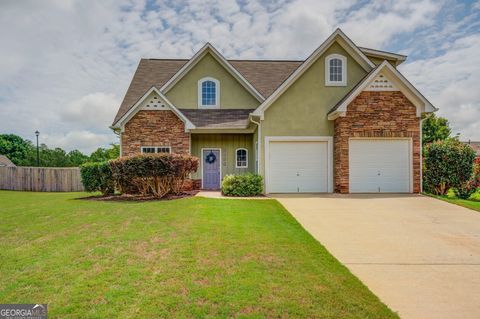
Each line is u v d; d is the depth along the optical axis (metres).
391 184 14.18
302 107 14.80
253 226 7.68
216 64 18.06
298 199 12.48
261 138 14.65
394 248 6.43
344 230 7.80
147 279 4.50
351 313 3.65
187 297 3.95
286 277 4.62
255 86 18.55
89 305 3.76
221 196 13.34
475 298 4.23
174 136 15.75
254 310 3.65
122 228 7.54
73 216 9.23
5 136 59.56
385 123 13.96
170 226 7.60
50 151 58.00
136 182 13.06
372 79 13.80
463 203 11.35
